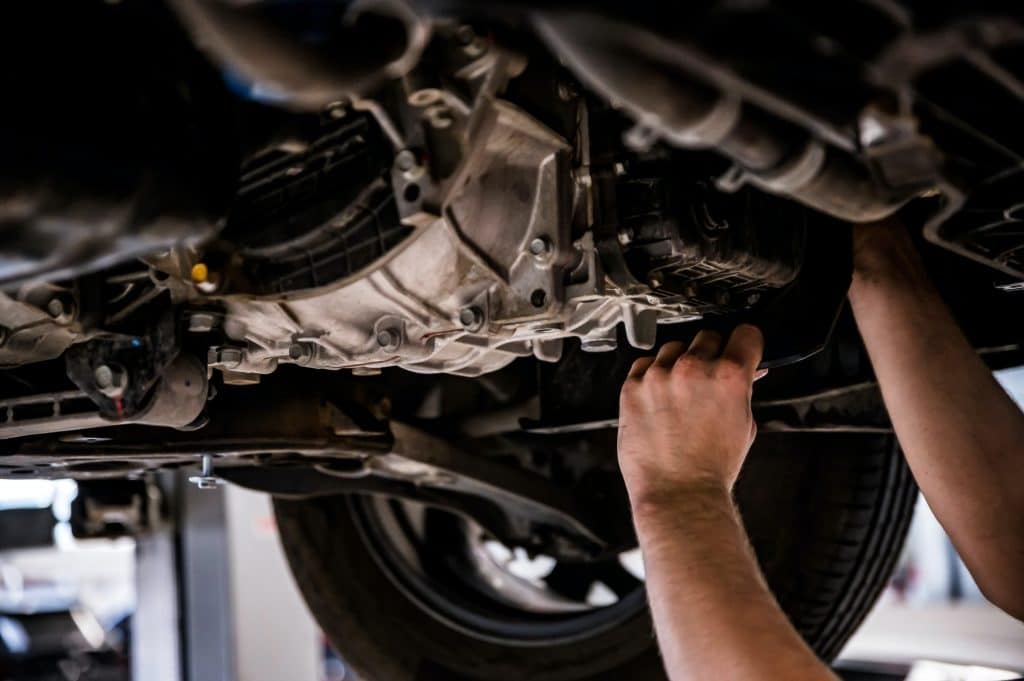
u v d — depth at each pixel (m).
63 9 0.75
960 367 1.29
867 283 1.33
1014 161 0.81
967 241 0.95
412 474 1.80
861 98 0.66
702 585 0.94
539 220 1.03
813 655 0.90
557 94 1.01
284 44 0.63
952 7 0.57
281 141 0.99
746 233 1.11
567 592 2.25
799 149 0.71
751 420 1.12
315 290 1.03
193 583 3.32
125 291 1.06
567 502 1.92
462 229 1.01
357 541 2.17
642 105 0.64
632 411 1.11
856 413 1.56
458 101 0.90
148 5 0.80
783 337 1.23
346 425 1.58
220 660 3.33
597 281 1.03
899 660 3.83
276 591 3.62
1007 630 3.79
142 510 2.44
